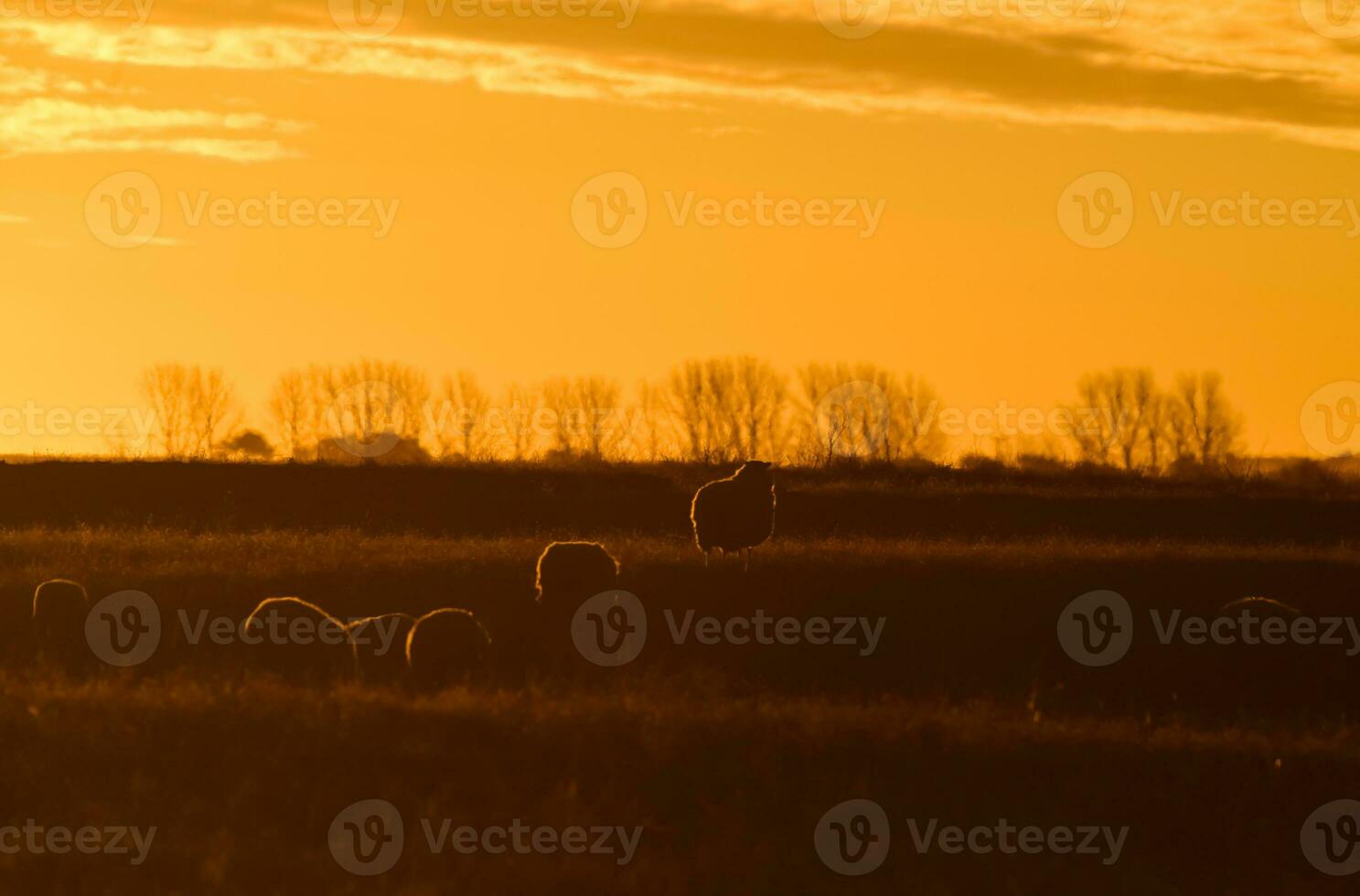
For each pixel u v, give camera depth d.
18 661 43.44
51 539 63.81
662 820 27.34
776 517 76.00
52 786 27.92
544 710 32.09
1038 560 55.66
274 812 27.09
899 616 47.50
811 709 33.91
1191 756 30.45
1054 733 31.91
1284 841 27.22
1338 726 39.03
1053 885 25.30
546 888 24.50
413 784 28.09
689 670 41.72
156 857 25.28
